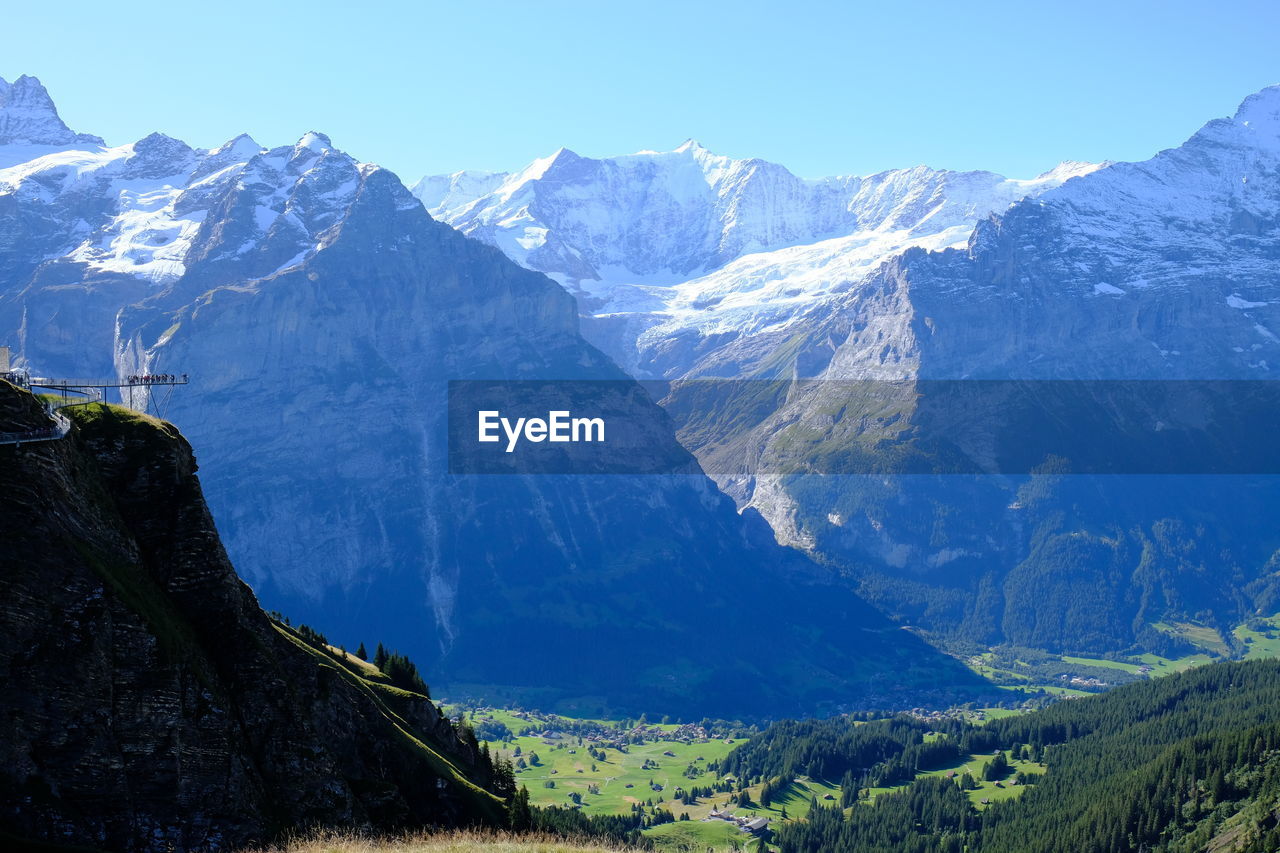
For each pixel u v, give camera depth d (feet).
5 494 365.81
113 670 370.53
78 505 388.78
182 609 410.93
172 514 417.49
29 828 341.21
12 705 349.20
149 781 367.66
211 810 376.89
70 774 354.33
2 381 384.06
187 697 383.65
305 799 406.62
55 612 363.56
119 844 356.18
